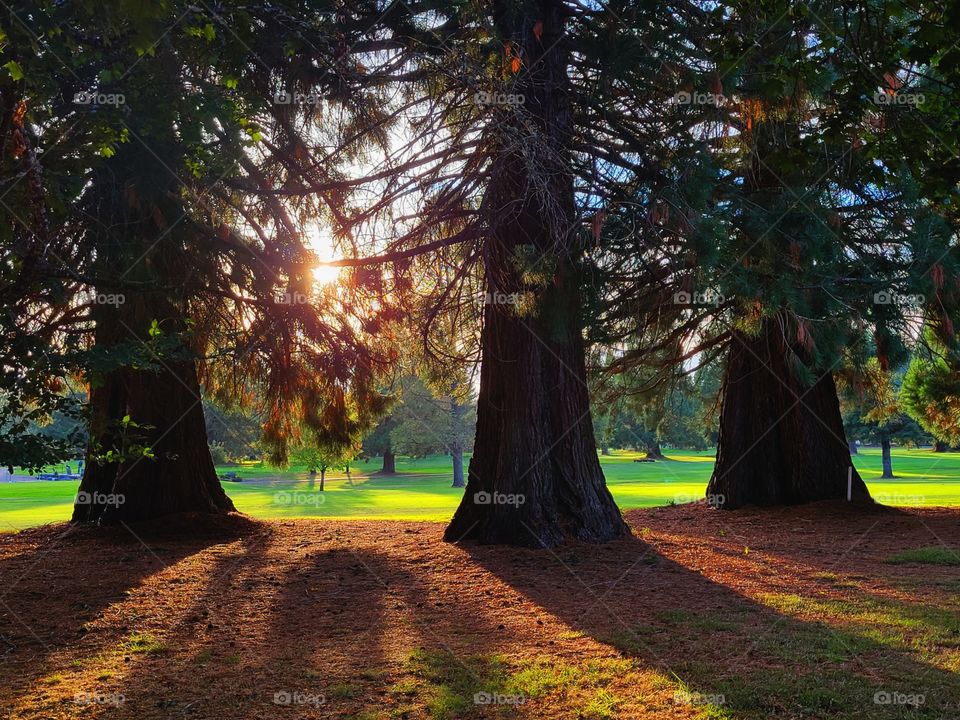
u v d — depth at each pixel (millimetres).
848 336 13828
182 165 10266
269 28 9836
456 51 9945
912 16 6879
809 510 15828
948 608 7777
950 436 22219
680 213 9320
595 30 11359
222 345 13836
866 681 5621
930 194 5191
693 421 24016
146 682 5980
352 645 7004
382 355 14766
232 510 15375
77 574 10469
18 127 5574
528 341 12328
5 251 6828
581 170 10742
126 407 14758
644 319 14445
